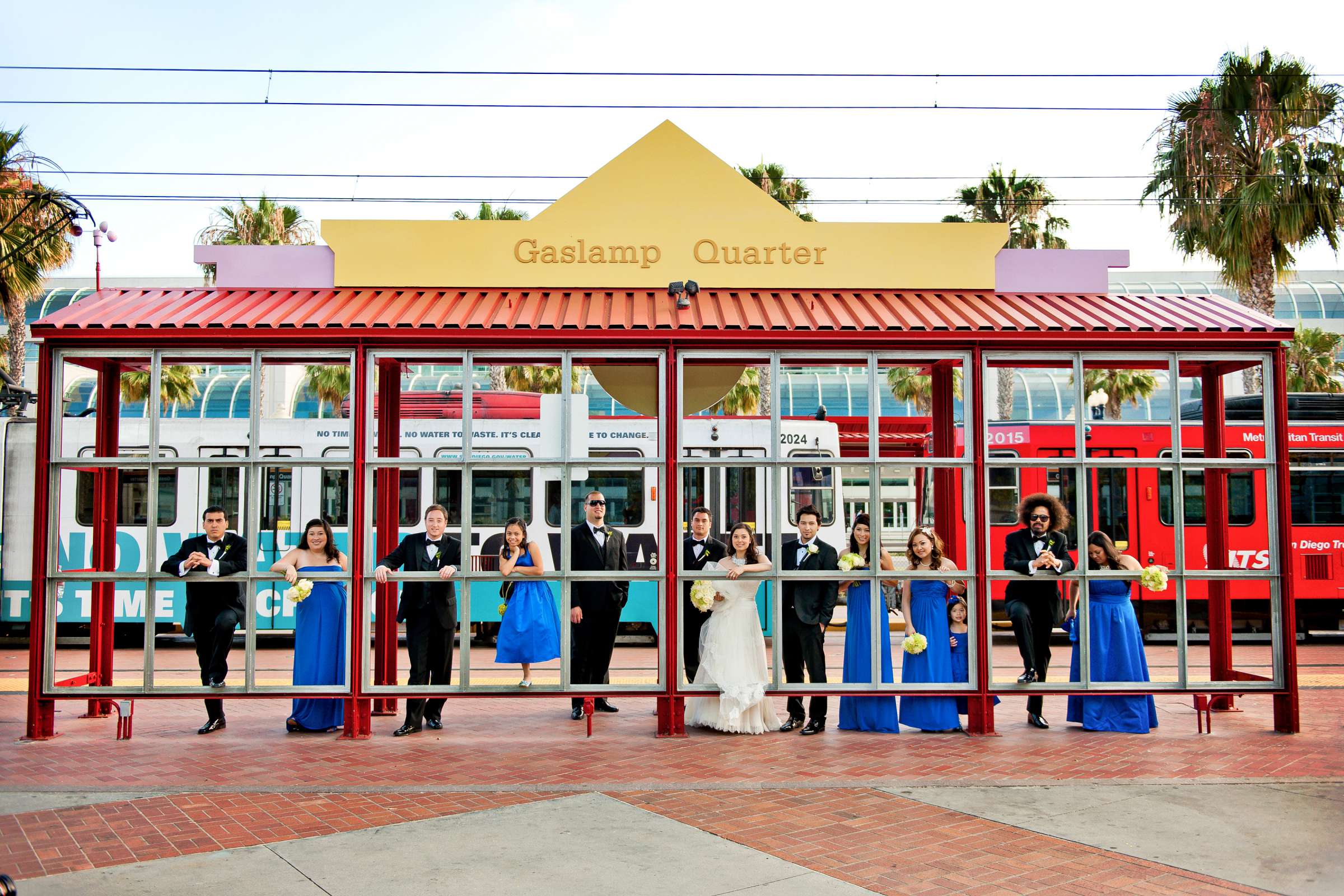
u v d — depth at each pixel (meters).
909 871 4.82
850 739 7.80
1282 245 19.39
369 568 8.66
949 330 7.73
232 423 14.21
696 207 8.61
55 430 7.71
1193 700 9.36
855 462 7.91
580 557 8.71
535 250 8.53
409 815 5.71
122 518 14.25
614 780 6.47
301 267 8.67
